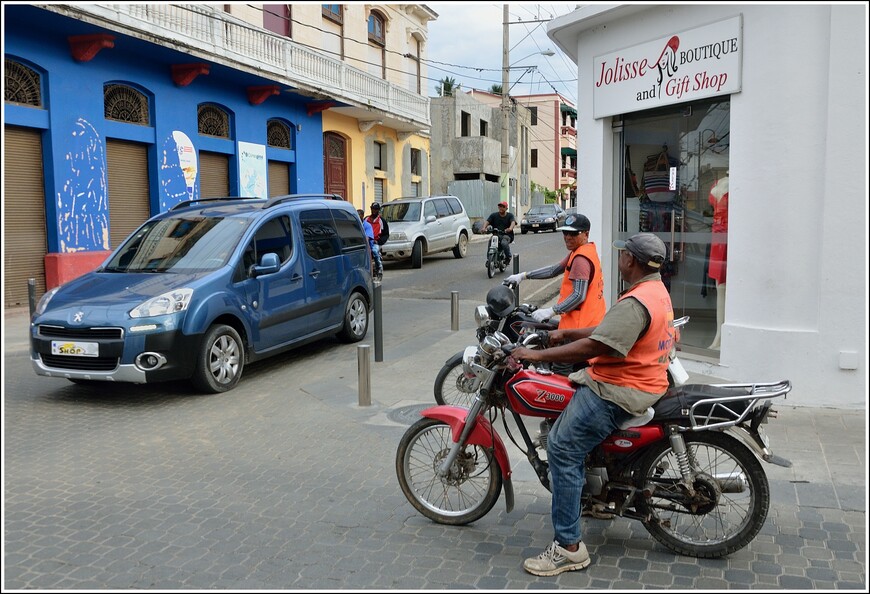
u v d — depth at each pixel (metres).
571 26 8.11
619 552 3.94
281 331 8.37
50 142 13.81
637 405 3.60
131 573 3.75
